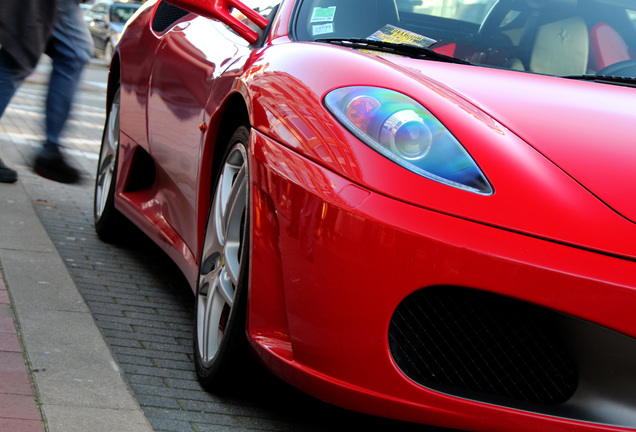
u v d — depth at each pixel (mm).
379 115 2434
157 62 4078
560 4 3533
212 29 3877
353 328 2248
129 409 2461
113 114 4719
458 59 3168
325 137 2416
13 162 6293
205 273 3041
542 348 2293
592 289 2146
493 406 2268
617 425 2221
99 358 2814
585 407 2262
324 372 2326
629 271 2170
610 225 2244
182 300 3764
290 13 3512
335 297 2258
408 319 2285
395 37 3395
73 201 5402
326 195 2291
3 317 3014
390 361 2246
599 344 2199
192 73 3611
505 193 2266
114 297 3646
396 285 2199
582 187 2342
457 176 2297
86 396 2480
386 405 2279
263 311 2523
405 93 2539
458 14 3514
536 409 2279
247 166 2756
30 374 2557
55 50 5020
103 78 17500
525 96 2746
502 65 3314
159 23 4387
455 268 2162
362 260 2221
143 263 4293
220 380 2725
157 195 4031
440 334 2297
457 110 2498
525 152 2416
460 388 2320
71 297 3400
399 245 2189
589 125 2609
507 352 2312
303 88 2645
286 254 2391
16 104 10102
